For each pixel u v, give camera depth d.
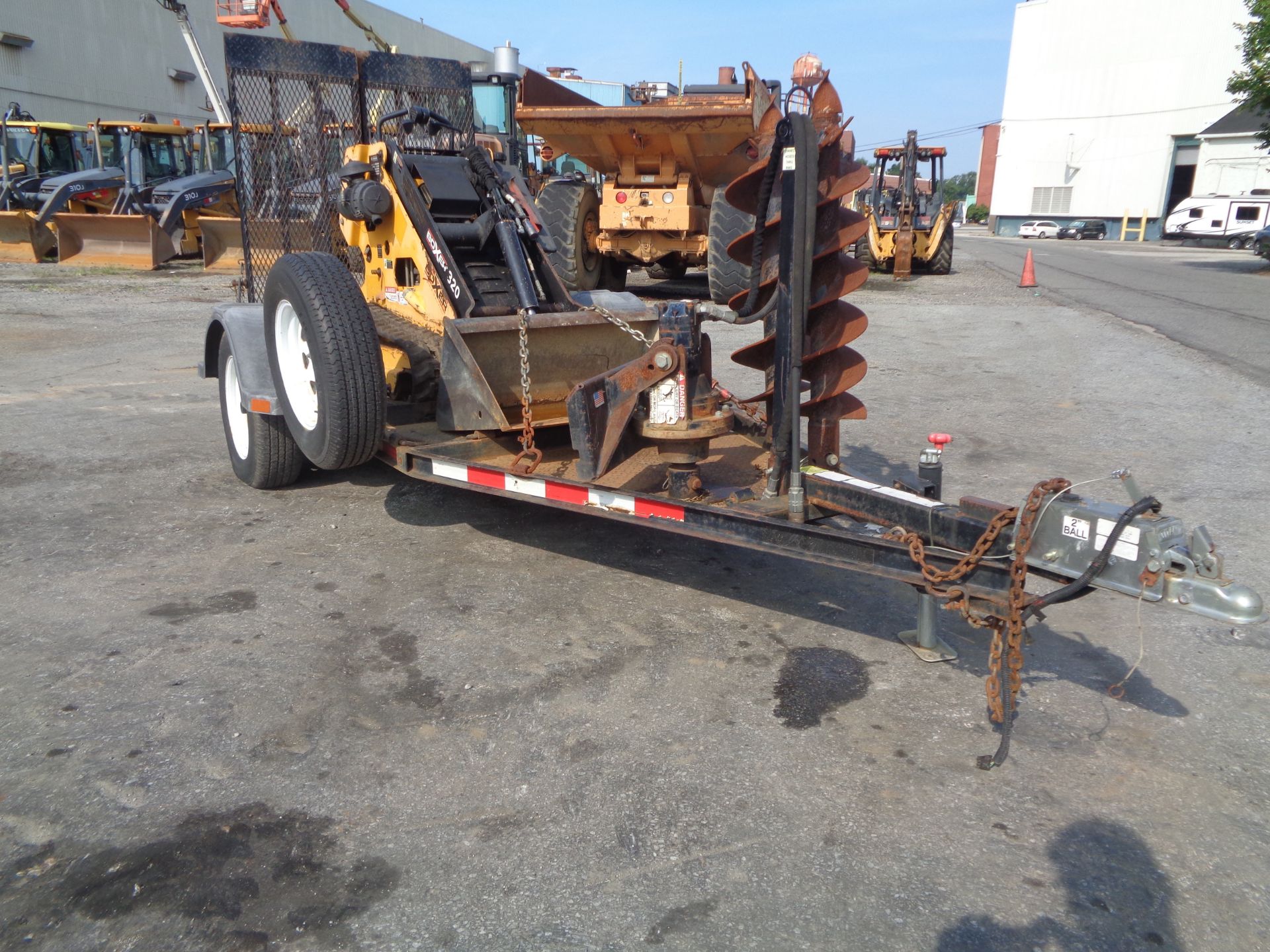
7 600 3.88
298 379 4.45
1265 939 2.18
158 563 4.30
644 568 4.38
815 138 3.12
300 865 2.38
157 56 37.72
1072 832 2.54
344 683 3.27
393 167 4.89
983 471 5.89
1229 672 3.46
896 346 10.73
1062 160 56.44
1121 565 2.54
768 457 4.25
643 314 4.82
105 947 2.12
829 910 2.26
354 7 40.91
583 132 10.77
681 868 2.39
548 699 3.19
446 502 5.26
